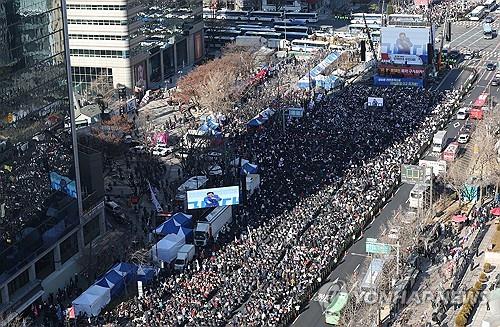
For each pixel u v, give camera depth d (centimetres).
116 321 15425
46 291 16962
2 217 15850
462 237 18288
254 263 16975
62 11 17562
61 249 17725
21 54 16262
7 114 15938
